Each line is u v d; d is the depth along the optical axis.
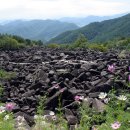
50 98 14.11
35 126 10.85
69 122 11.52
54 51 43.75
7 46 50.62
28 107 14.28
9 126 9.35
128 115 9.96
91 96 14.39
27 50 48.09
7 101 15.84
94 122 10.29
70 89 15.62
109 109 10.31
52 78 17.88
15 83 19.36
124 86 15.16
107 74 18.02
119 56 29.69
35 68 24.47
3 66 26.69
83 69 19.89
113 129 8.69
